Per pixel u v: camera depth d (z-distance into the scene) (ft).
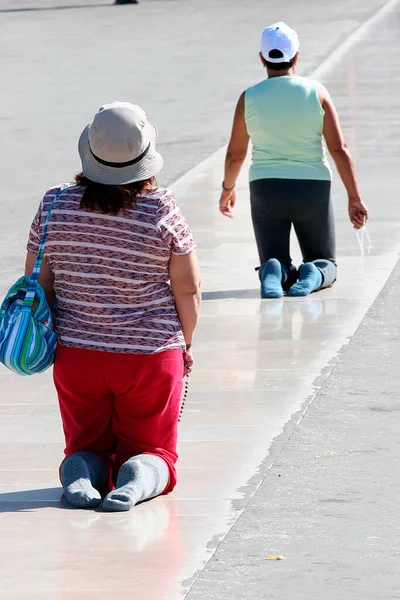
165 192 48.85
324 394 63.41
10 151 161.38
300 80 86.22
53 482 52.54
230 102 197.06
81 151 49.14
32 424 61.16
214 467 53.21
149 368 49.14
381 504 48.29
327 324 77.87
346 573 42.01
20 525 47.44
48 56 281.54
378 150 148.15
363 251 99.76
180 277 49.21
